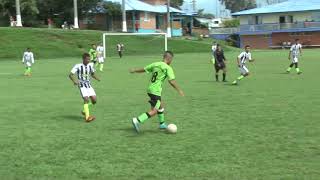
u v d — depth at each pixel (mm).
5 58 59812
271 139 10859
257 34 92312
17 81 27828
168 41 74500
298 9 92688
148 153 9773
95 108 16391
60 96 20188
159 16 101312
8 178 8227
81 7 85438
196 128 12383
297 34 89875
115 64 45250
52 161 9281
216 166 8711
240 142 10617
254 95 19422
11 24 74188
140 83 25922
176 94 20219
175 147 10258
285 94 19531
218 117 14055
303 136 11125
